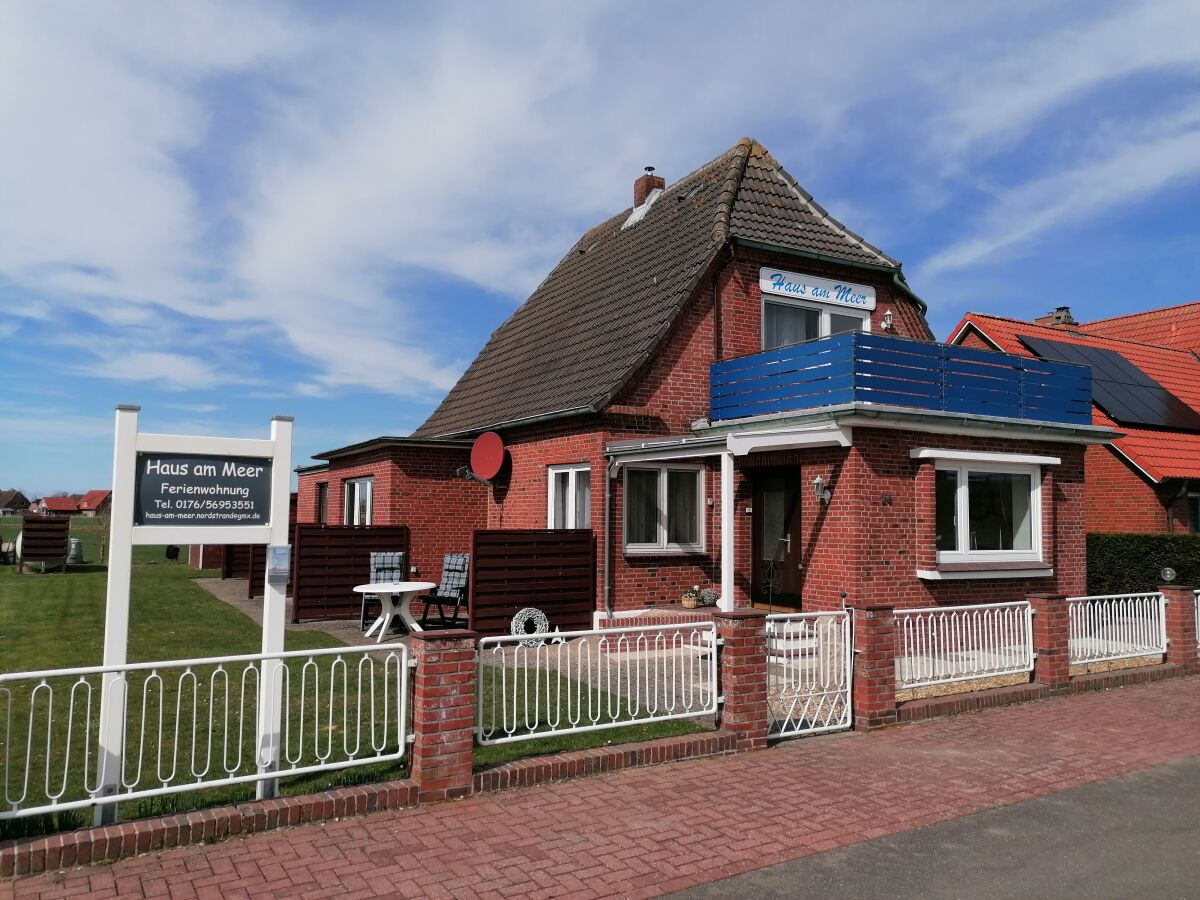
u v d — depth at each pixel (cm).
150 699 847
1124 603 1115
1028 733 824
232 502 598
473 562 1224
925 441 1199
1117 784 677
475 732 699
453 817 581
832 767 709
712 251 1416
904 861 526
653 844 544
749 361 1313
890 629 845
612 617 1303
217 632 1268
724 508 1094
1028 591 1292
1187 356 2370
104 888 468
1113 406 1847
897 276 1580
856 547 1129
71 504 10331
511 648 1179
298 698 856
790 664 972
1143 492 1755
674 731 757
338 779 619
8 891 463
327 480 1994
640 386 1349
